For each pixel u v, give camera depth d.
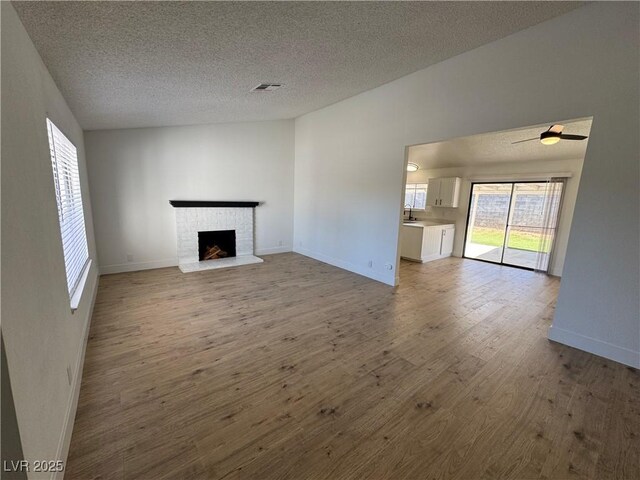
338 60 3.07
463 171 6.61
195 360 2.42
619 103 2.31
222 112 4.55
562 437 1.69
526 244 6.07
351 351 2.60
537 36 2.66
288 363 2.40
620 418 1.85
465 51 3.17
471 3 2.27
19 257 1.16
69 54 1.96
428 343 2.76
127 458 1.51
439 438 1.67
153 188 5.04
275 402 1.95
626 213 2.36
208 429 1.71
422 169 7.36
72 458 1.50
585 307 2.62
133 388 2.05
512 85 2.87
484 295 4.14
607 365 2.42
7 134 1.16
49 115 2.06
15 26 1.37
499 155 5.57
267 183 6.22
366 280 4.69
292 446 1.61
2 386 0.94
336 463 1.51
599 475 1.46
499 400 2.00
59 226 1.92
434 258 6.56
